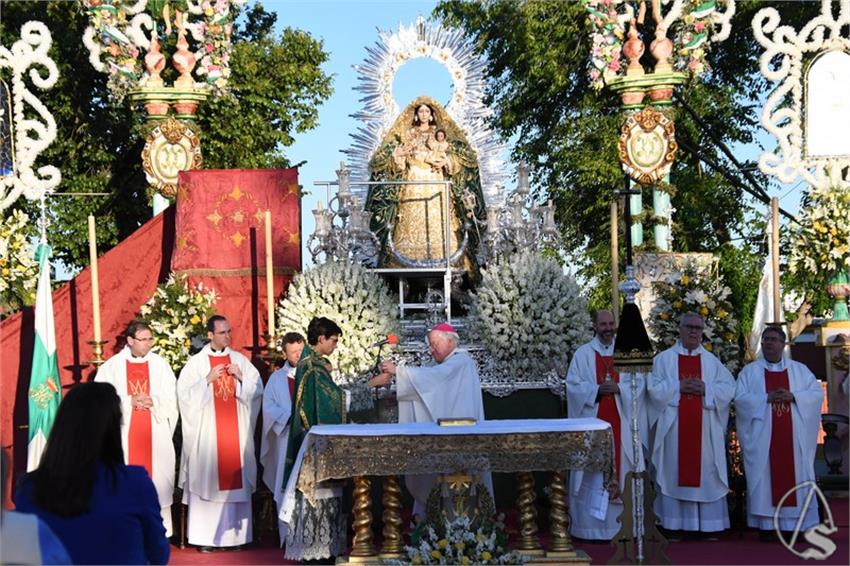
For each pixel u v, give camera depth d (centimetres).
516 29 2364
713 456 1130
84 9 1644
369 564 965
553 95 2444
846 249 1414
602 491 1083
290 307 1223
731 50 2381
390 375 1063
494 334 1207
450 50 1548
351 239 1336
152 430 1145
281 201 1289
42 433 1182
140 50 1541
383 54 1540
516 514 1193
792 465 1117
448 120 1524
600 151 2316
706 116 2336
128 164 2247
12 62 1464
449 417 1041
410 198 1476
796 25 2219
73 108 2197
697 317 1139
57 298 1277
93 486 551
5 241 1405
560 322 1214
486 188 1528
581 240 2489
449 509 979
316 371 1036
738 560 1006
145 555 570
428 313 1338
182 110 1488
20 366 1273
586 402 1127
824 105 1446
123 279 1295
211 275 1275
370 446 946
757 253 2445
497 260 1377
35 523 525
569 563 961
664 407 1134
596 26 1452
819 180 1452
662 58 1438
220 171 1289
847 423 1293
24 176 1454
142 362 1153
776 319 1181
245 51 2241
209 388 1138
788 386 1134
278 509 1098
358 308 1223
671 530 1140
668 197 1470
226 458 1130
